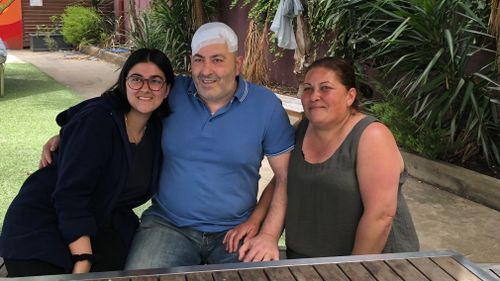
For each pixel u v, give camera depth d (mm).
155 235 2129
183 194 2127
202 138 2080
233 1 8867
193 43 2084
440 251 1692
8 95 7625
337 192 1922
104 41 13625
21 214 1939
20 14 15250
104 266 2074
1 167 4297
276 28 6707
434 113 4238
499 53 4215
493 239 3199
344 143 1924
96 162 1938
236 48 2098
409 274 1529
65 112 2109
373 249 1894
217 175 2105
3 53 7402
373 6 4602
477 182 3832
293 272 1519
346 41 5551
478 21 4023
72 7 14812
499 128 4242
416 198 3900
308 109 1961
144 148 2088
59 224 1915
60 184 1915
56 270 1885
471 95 4000
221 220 2168
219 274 1496
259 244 2070
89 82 9109
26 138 5250
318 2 6125
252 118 2105
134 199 2131
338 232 1967
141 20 11281
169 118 2125
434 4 3965
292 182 2045
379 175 1853
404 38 4457
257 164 2184
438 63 4203
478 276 1527
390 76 5039
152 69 1984
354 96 1993
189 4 9617
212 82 2033
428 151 4266
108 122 1965
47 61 12234
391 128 4570
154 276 1473
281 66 8070
